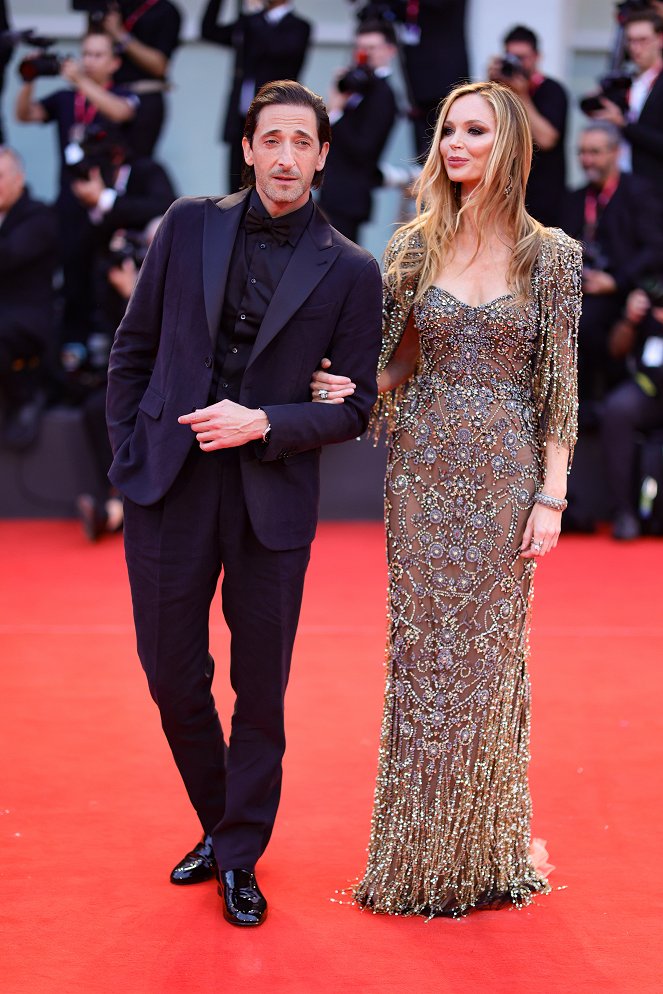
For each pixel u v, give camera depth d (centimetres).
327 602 1655
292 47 2234
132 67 2277
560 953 812
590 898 887
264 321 802
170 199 2072
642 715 1248
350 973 783
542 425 880
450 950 816
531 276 852
